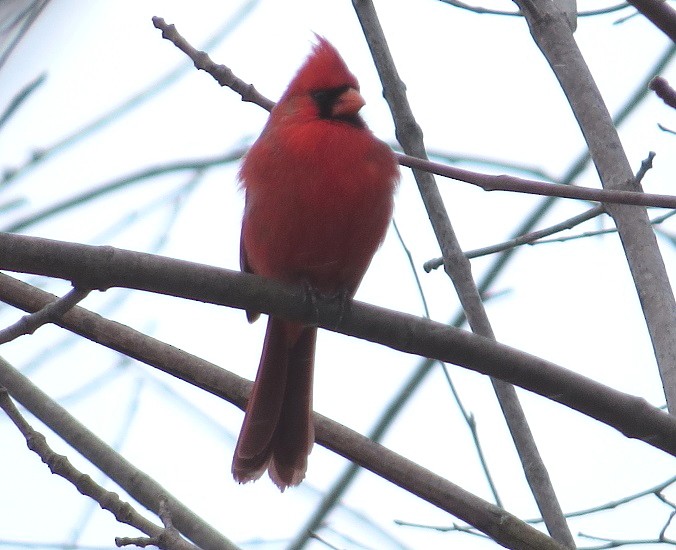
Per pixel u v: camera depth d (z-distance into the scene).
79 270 6.06
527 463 6.98
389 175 7.48
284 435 7.69
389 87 7.95
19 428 6.33
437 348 6.27
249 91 7.47
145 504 6.86
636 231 7.09
